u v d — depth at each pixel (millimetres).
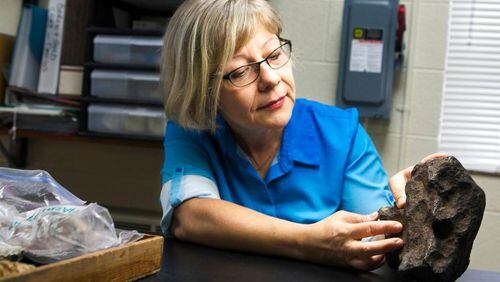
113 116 1602
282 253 772
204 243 846
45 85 1770
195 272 660
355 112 1119
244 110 895
